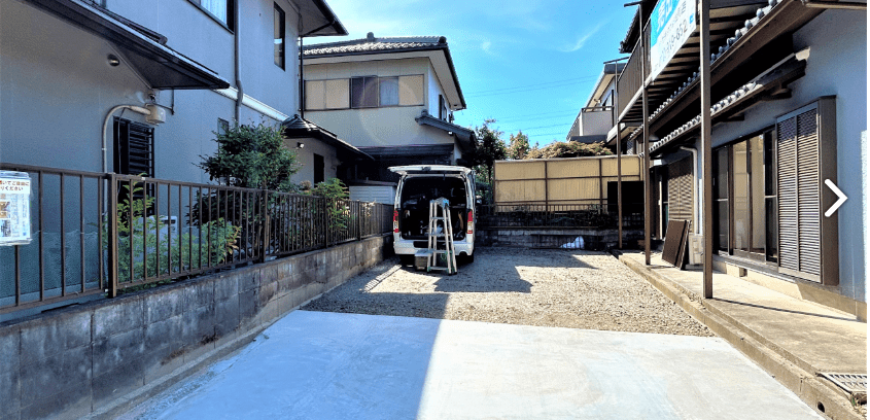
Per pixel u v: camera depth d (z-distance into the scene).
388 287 5.71
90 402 2.17
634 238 10.26
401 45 12.09
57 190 3.78
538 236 10.78
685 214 7.30
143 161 4.91
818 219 3.78
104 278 2.42
